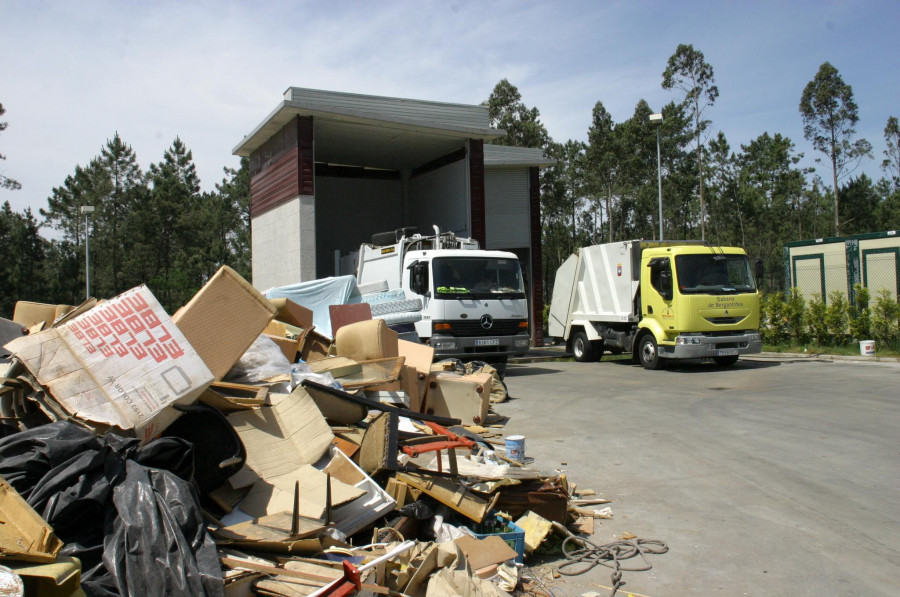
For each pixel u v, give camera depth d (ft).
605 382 45.73
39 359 12.98
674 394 39.32
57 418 12.53
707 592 13.74
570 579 14.66
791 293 67.62
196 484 12.21
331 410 18.33
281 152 60.18
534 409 35.47
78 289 168.66
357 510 14.03
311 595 9.96
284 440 15.37
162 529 9.95
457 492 15.94
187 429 13.41
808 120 142.31
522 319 47.52
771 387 40.86
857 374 45.96
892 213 150.61
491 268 47.19
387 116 57.88
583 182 168.66
